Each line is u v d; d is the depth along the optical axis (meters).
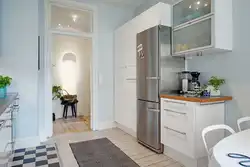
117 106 3.83
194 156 1.97
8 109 1.79
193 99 1.98
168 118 2.34
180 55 2.64
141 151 2.62
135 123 3.14
